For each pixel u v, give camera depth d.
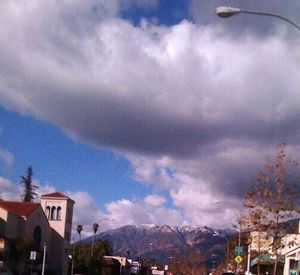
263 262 52.00
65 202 100.25
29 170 139.50
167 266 185.62
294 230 38.56
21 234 83.25
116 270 131.75
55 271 96.31
